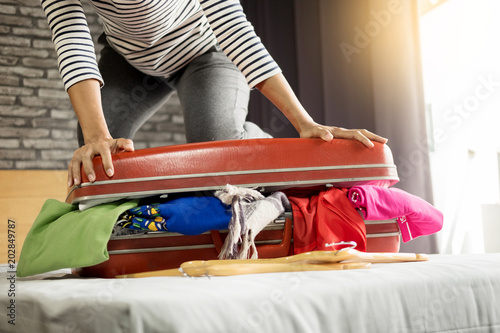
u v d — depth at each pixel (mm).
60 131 4043
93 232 779
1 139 3893
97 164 854
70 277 897
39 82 4016
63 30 998
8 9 3973
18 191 3404
